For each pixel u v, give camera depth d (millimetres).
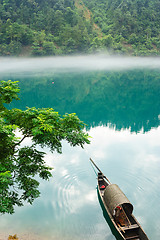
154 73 104188
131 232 12727
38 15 190500
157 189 16812
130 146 25562
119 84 76125
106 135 29453
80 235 12859
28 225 13406
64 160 21672
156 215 14273
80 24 194125
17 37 159625
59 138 13477
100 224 13734
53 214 14461
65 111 42812
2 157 11484
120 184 17562
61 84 75125
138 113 42312
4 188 10289
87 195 16391
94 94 60938
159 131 31094
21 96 56375
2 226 13234
